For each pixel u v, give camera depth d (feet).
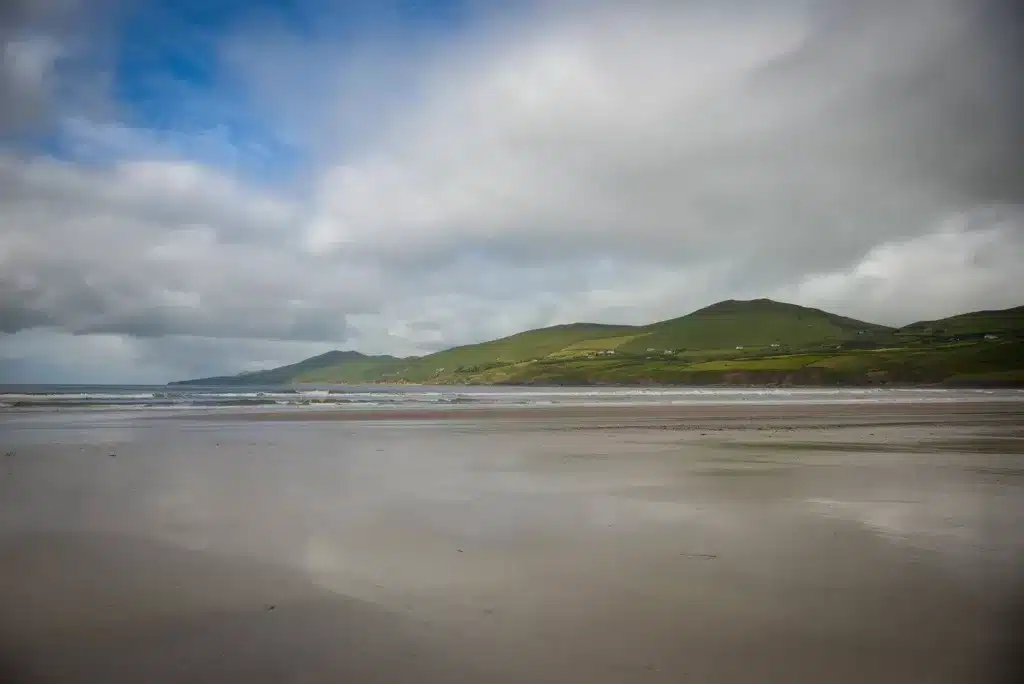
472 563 28.66
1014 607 22.97
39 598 23.95
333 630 20.95
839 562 28.71
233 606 23.21
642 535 33.91
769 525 36.24
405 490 47.52
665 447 78.18
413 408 170.71
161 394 273.33
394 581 26.18
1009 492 46.75
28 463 60.80
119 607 23.08
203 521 37.01
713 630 20.92
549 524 36.50
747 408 177.68
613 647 19.61
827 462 63.98
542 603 23.53
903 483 50.93
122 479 52.21
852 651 19.27
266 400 213.05
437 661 18.57
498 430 103.71
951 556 29.71
